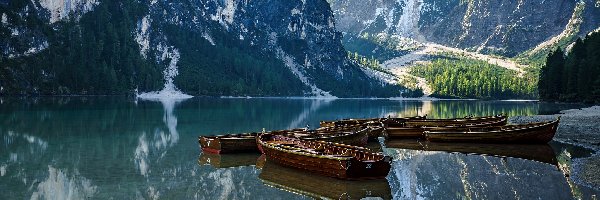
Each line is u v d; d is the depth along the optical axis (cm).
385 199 3266
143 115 10538
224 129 7794
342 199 3262
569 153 5059
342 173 3662
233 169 4259
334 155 3784
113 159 4666
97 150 5194
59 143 5675
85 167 4225
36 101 15612
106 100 18288
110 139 6138
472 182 3703
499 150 5503
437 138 6341
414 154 5259
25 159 4559
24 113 10156
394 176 3953
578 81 16912
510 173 4038
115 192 3378
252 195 3372
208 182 3747
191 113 11631
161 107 14112
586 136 6375
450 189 3509
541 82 19900
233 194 3391
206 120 9550
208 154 5072
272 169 4256
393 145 6097
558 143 5894
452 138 6234
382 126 6819
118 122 8569
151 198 3244
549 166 4309
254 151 5197
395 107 17938
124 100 18900
